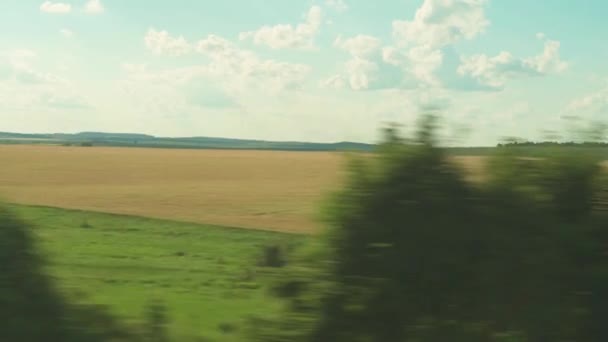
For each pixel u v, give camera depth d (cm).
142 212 4775
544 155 905
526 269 846
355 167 858
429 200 843
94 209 4831
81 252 2723
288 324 851
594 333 863
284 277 860
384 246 834
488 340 841
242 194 6269
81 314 758
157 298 1669
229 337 995
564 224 870
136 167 9544
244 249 3066
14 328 683
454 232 838
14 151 12781
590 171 893
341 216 848
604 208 895
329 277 845
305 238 909
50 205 4988
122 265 2389
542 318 838
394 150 859
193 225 4078
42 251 754
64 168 9044
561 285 855
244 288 1892
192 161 11225
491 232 848
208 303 1605
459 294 837
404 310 830
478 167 905
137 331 816
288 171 9375
